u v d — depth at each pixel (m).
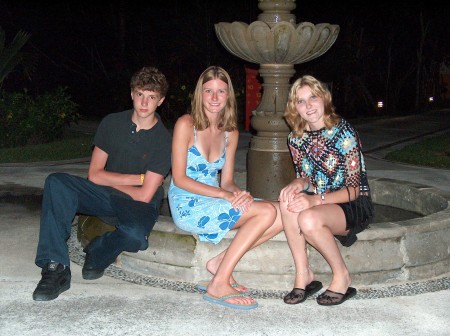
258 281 4.60
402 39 30.52
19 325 3.93
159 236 4.72
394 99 30.64
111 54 25.03
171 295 4.45
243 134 14.88
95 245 4.64
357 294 4.50
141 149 4.68
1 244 5.62
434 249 4.80
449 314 4.21
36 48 24.02
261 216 4.31
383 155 12.21
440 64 37.41
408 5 27.77
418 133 16.75
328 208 4.27
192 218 4.48
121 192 4.70
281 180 6.44
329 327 3.99
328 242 4.22
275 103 6.37
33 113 12.65
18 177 8.82
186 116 4.51
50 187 4.44
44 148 11.85
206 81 4.43
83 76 25.38
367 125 18.75
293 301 4.32
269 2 6.15
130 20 23.86
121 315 4.11
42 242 4.36
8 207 7.04
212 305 4.29
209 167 4.59
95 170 4.75
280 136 6.40
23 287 4.55
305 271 4.38
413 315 4.19
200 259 4.64
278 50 5.98
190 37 20.34
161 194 4.95
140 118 4.67
